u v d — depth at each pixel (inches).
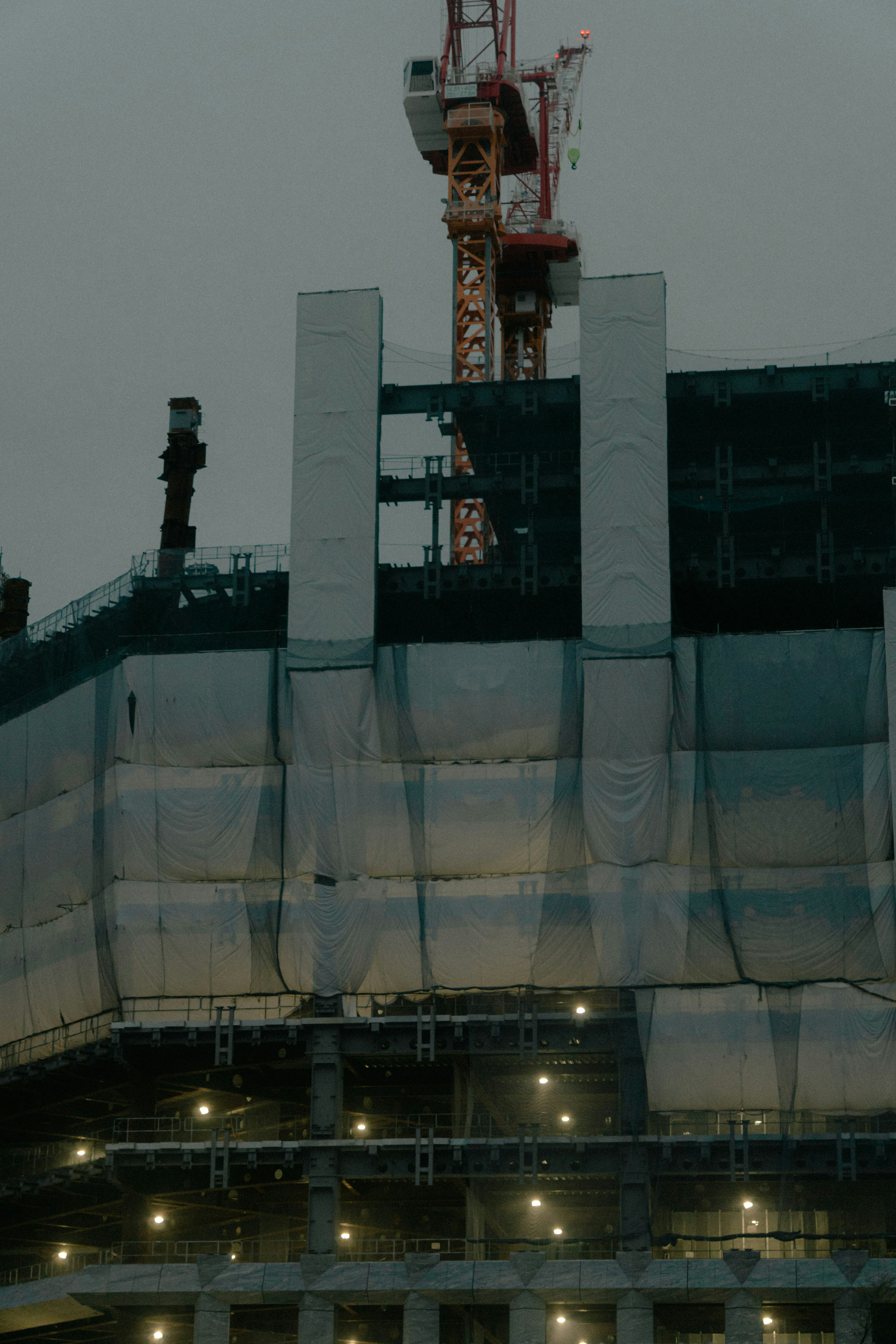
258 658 4269.2
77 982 4318.4
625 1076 3868.1
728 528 4340.6
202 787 4207.7
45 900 4439.0
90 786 4362.7
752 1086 3846.0
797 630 4527.6
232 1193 4099.4
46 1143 4616.1
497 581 4360.2
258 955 4094.5
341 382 4416.8
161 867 4175.7
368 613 4252.0
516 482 4441.4
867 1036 3855.8
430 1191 4008.4
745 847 4010.8
